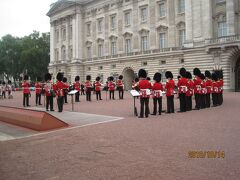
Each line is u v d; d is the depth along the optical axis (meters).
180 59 57.94
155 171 8.67
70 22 84.31
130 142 12.32
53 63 90.00
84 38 81.38
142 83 19.56
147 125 16.16
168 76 22.06
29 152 11.68
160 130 14.52
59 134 14.88
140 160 9.83
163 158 9.90
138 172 8.67
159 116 19.92
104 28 75.06
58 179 8.48
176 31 59.25
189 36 53.81
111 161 9.91
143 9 65.94
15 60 111.06
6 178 8.79
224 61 48.91
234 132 13.38
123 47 70.06
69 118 20.53
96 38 77.56
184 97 22.19
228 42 47.66
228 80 48.66
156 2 62.75
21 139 14.31
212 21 51.91
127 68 68.44
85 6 80.62
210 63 50.53
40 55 101.69
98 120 18.94
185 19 55.31
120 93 40.31
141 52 64.75
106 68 73.88
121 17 70.44
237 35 47.22
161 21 62.03
